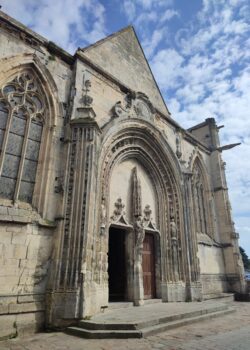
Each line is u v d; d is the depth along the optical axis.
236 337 7.45
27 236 9.04
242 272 19.44
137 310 10.69
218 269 19.12
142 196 15.61
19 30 11.06
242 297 18.30
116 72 15.56
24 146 10.25
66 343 6.89
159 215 16.06
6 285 8.17
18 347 6.61
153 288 14.44
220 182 22.11
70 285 8.82
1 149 9.59
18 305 8.14
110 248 15.97
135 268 13.00
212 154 23.31
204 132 24.55
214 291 17.72
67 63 12.73
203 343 6.76
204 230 19.92
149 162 16.36
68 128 11.23
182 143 19.91
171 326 8.62
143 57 18.67
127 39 17.62
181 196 16.78
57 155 10.80
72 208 9.91
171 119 18.48
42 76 11.34
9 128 10.02
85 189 10.22
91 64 13.41
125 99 14.98
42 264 9.12
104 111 13.49
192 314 10.22
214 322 9.91
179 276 15.01
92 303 9.19
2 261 8.29
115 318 8.73
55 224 9.74
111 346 6.54
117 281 14.66
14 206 9.32
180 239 15.84
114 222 13.06
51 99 11.41
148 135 16.03
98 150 11.89
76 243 9.39
